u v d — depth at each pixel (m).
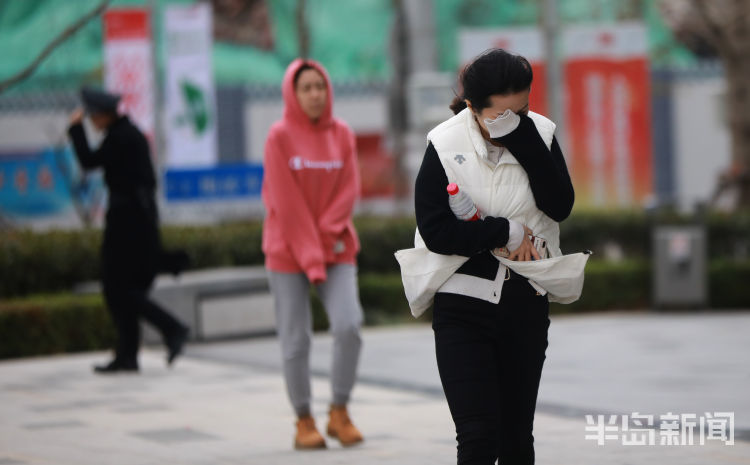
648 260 44.16
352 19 69.38
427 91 44.12
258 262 38.47
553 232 11.97
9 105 66.06
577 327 37.53
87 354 31.44
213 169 41.97
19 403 22.78
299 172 17.42
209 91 44.59
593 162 50.09
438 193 11.66
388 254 40.62
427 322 39.12
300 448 17.72
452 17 72.38
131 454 17.61
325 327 36.84
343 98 67.88
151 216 26.30
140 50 43.59
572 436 18.25
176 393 23.83
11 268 33.25
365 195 64.62
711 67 72.56
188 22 44.25
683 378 25.17
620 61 49.81
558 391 23.48
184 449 17.97
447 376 11.50
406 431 19.09
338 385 17.95
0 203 65.38
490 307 11.51
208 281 33.94
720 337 33.50
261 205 42.38
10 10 66.50
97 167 26.03
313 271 17.08
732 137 51.91
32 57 66.50
